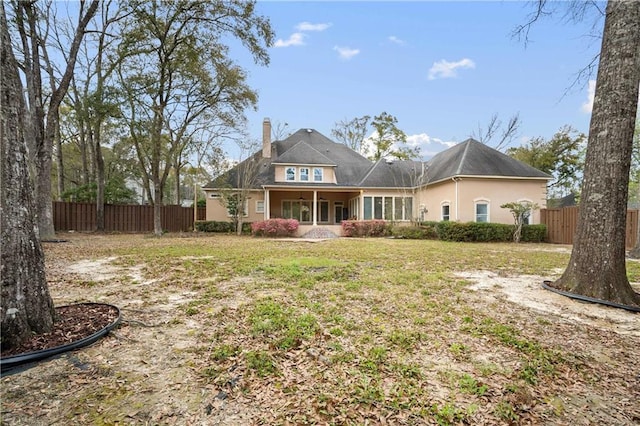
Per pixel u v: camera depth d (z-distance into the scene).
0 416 2.12
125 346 3.22
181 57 17.31
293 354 3.06
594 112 5.27
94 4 13.90
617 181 5.04
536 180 18.14
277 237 18.33
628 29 4.96
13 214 3.10
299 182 21.34
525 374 2.73
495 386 2.55
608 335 3.66
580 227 5.37
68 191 22.42
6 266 3.01
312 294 5.18
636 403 2.39
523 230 16.28
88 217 20.77
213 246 12.58
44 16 14.65
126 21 16.22
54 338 3.20
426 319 4.05
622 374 2.79
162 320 3.95
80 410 2.21
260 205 22.98
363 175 23.20
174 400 2.35
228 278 6.37
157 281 6.12
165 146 18.84
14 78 3.19
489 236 16.02
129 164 23.88
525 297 5.21
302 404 2.30
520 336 3.57
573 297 5.09
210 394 2.42
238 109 20.36
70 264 8.00
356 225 19.08
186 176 33.38
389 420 2.14
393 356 3.04
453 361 2.96
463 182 17.41
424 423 2.12
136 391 2.45
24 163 3.24
